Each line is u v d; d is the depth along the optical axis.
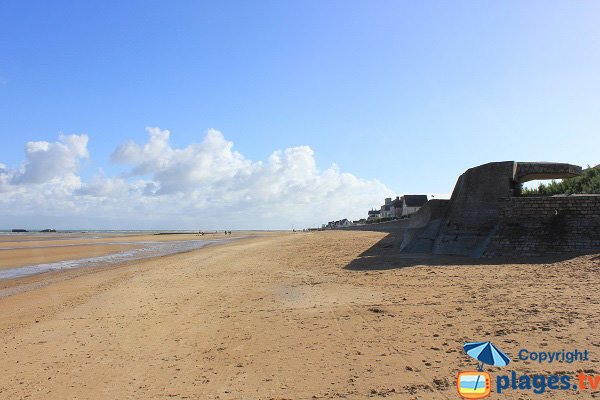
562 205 17.83
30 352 9.39
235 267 23.41
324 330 9.30
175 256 37.03
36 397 6.79
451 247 20.77
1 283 22.89
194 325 10.65
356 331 9.02
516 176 21.73
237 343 8.88
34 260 35.94
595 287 10.85
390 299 11.90
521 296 10.70
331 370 6.92
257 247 40.59
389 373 6.57
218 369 7.44
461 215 21.55
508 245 18.12
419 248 23.30
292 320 10.42
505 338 7.66
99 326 11.34
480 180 21.41
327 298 12.81
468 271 15.41
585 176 26.38
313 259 24.97
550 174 22.16
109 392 6.77
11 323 12.70
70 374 7.77
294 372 6.98
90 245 60.44
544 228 17.83
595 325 7.84
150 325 10.99
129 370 7.75
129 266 29.17
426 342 7.88
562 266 14.25
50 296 17.50
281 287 15.55
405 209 90.69
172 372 7.48
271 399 5.99
